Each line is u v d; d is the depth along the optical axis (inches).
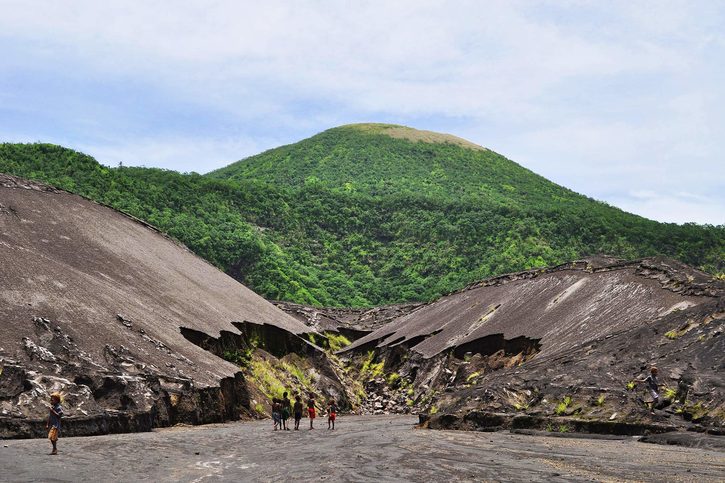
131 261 2536.9
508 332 2336.4
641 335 1485.0
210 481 773.3
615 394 1231.5
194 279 2822.3
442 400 1508.4
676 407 1164.5
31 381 1334.9
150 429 1424.7
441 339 2768.2
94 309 1788.9
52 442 984.9
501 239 6855.3
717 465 826.2
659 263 2239.2
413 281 6437.0
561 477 749.3
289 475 807.1
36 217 2498.8
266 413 1971.0
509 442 1107.9
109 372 1489.9
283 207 7519.7
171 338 1895.9
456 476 764.6
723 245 6865.2
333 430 1508.4
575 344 1876.2
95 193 5664.4
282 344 2596.0
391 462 891.4
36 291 1727.4
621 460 876.6
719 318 1397.6
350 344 3671.3
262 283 5610.2
